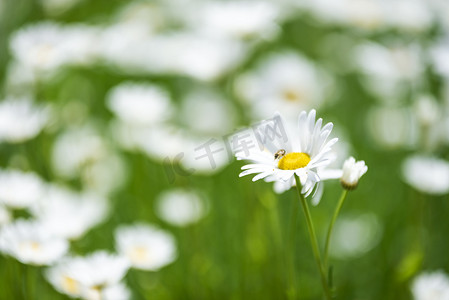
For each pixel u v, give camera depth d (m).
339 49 1.33
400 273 0.95
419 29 1.17
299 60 1.14
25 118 1.00
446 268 1.03
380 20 1.23
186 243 1.03
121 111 1.06
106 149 1.11
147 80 1.28
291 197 1.06
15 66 1.15
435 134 1.06
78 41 1.15
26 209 1.00
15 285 0.93
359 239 1.06
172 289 1.01
